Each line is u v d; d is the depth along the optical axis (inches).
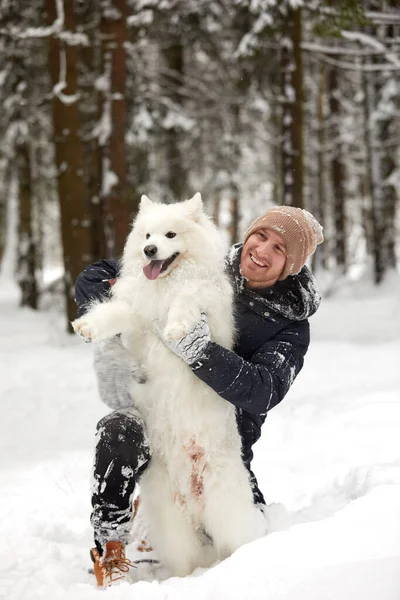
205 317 119.5
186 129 608.4
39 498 168.1
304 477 177.9
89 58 613.3
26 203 714.2
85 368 353.1
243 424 131.0
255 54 526.9
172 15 567.2
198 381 120.7
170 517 121.8
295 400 267.3
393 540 98.0
